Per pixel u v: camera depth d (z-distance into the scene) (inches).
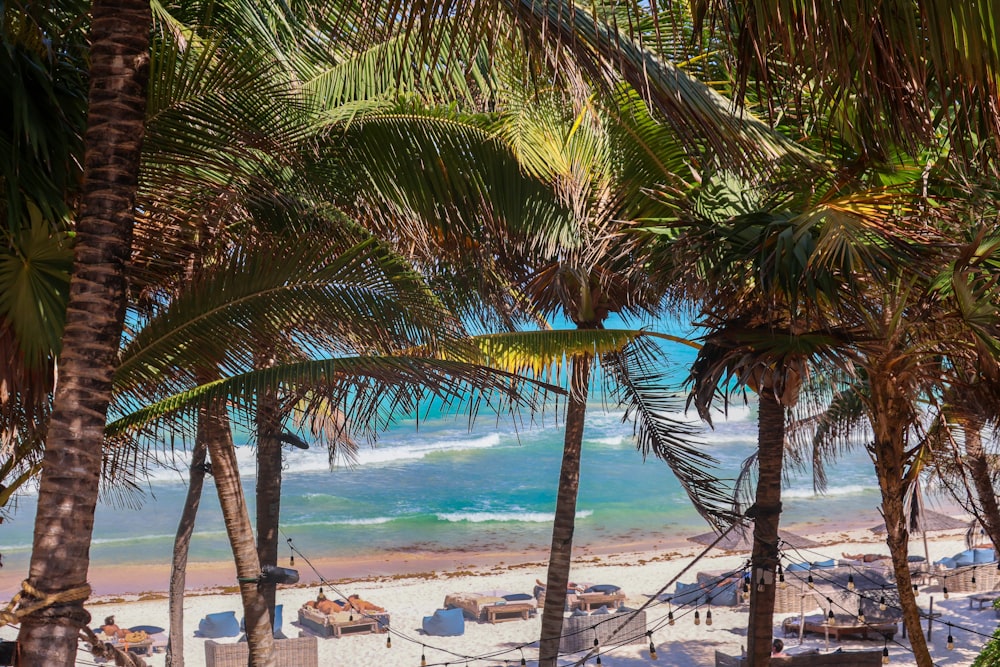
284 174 236.1
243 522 336.2
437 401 2310.5
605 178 300.7
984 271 246.8
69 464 146.3
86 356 147.7
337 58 270.5
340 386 184.1
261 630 335.3
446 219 266.4
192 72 188.2
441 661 586.9
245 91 193.0
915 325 267.6
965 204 243.1
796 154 220.8
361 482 1469.0
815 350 263.0
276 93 207.6
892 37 97.8
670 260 286.0
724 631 628.7
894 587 618.2
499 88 257.4
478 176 266.8
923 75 98.6
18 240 170.7
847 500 1331.2
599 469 1583.4
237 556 334.6
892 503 280.7
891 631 590.6
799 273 243.0
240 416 188.5
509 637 639.1
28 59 172.9
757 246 258.5
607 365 361.4
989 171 228.5
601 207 305.3
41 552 144.6
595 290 360.5
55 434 146.7
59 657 143.6
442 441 1843.0
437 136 257.6
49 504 145.4
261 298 189.6
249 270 188.2
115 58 150.3
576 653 594.9
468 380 185.8
